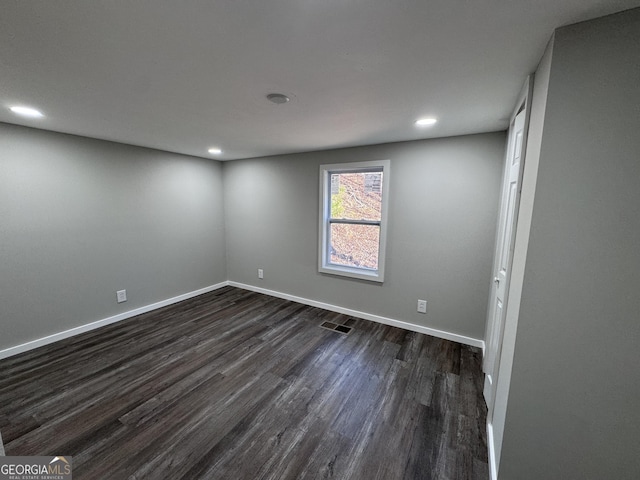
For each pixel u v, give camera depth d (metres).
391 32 1.04
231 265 4.70
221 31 1.03
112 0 0.85
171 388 2.11
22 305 2.56
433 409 1.92
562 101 1.02
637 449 1.05
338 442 1.64
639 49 0.91
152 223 3.57
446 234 2.82
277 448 1.60
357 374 2.31
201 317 3.46
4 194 2.41
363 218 3.41
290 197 3.86
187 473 1.44
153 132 2.59
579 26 0.97
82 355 2.55
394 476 1.44
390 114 2.01
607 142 0.98
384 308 3.29
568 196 1.04
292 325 3.24
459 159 2.67
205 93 1.63
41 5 0.87
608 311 1.03
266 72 1.37
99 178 3.01
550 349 1.12
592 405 1.09
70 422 1.77
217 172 4.41
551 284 1.10
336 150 3.37
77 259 2.90
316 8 0.90
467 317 2.82
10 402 1.94
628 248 0.99
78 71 1.36
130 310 3.42
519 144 1.54
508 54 1.19
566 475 1.16
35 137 2.53
